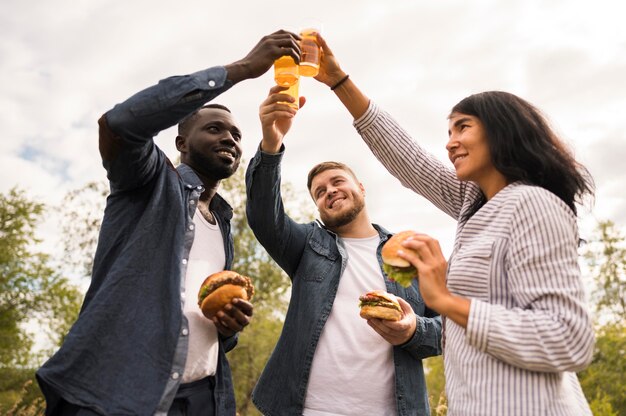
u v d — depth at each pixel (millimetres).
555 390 1880
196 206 2676
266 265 20047
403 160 2938
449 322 2150
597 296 22344
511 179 2197
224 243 2955
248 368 17641
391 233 3688
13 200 26516
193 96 2311
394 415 3125
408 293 3408
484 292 2020
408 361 3209
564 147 2207
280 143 3248
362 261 3477
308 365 3162
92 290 2455
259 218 3363
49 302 26156
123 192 2547
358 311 3275
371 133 3033
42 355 26141
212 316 2568
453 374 2100
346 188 3617
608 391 17438
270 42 2568
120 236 2492
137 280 2350
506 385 1885
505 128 2162
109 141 2285
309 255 3477
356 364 3133
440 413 4613
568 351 1800
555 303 1853
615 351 18609
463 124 2277
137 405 2150
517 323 1837
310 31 2947
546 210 1958
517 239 1973
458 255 2141
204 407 2611
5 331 25109
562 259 1909
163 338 2275
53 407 2246
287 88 2920
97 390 2170
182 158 3102
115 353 2225
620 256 22125
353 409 3066
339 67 3090
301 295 3363
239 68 2475
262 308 19469
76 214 21891
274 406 3221
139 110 2225
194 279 2658
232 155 3008
